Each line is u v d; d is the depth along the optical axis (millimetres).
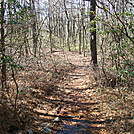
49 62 13664
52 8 9641
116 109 5156
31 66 10969
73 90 7754
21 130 3797
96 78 8516
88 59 19766
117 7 4598
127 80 5766
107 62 8117
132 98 5703
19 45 4828
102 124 4406
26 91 6340
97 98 6379
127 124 4145
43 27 10383
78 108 5590
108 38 6762
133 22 4441
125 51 5211
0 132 3490
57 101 6238
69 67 13828
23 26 5109
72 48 31469
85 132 4035
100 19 4746
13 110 4484
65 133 3977
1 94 5098
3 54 3795
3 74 5164
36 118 4582
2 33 4680
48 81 8695
